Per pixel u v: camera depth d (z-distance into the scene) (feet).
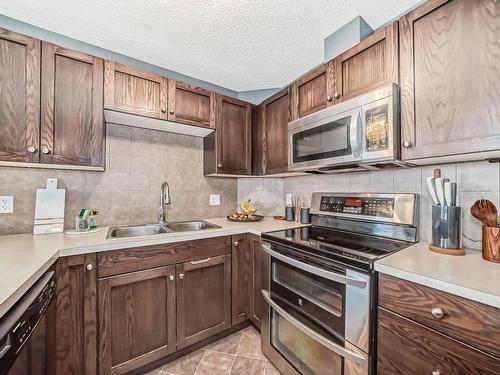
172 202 7.16
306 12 4.71
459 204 4.10
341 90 4.85
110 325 4.40
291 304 4.53
